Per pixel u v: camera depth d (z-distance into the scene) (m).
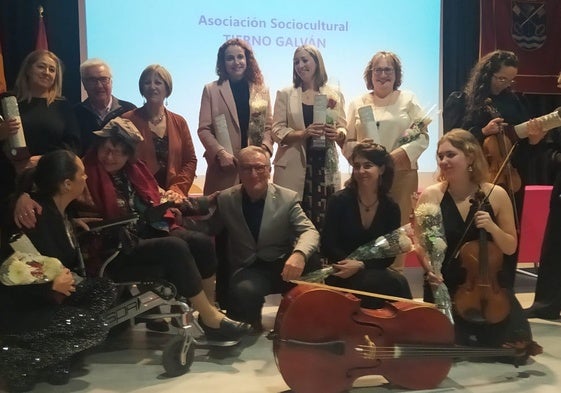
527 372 2.84
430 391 2.62
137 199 3.12
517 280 4.78
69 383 2.72
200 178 4.92
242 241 3.30
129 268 2.98
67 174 2.71
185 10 4.77
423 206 2.97
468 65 5.36
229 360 3.00
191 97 4.84
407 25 5.17
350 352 2.51
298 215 3.22
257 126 3.74
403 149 3.63
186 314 2.82
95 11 4.62
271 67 4.96
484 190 3.02
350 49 5.09
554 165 3.75
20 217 2.63
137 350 3.15
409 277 4.80
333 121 3.69
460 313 2.84
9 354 2.55
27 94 3.24
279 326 2.47
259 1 4.90
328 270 3.00
